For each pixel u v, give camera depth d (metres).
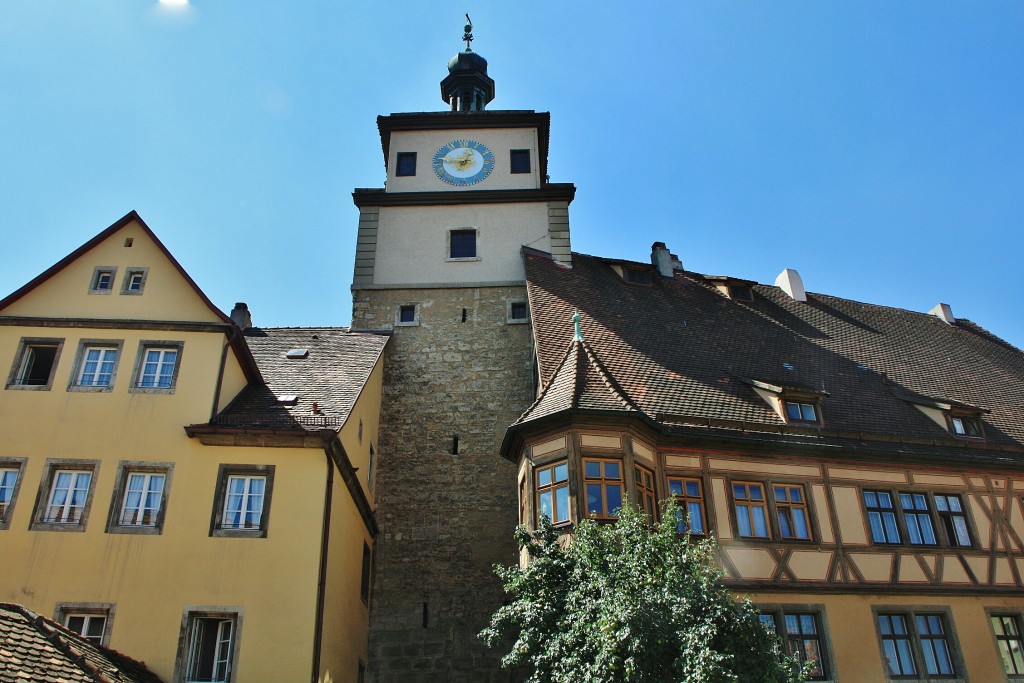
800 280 26.86
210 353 16.17
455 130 26.94
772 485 16.92
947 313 27.81
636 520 12.51
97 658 11.55
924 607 16.48
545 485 15.73
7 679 9.30
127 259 17.16
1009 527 18.19
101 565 14.12
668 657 10.89
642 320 21.94
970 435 19.62
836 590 16.09
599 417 15.74
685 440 16.69
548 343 19.44
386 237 24.73
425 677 17.83
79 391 15.70
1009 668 16.56
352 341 21.58
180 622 13.67
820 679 15.23
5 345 16.11
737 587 15.50
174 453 15.13
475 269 24.17
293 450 15.20
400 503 19.94
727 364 20.41
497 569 13.65
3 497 14.67
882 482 17.72
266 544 14.36
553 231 24.88
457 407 21.41
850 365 22.17
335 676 15.02
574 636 11.66
